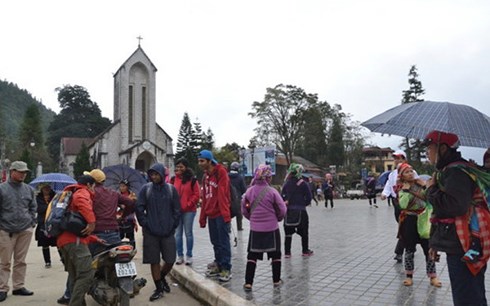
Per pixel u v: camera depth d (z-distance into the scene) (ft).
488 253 11.86
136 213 22.13
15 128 496.64
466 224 12.01
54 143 326.85
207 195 24.36
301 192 30.53
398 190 22.57
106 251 19.25
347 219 60.90
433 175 12.82
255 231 21.66
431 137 12.68
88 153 219.82
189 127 297.94
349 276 24.18
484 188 12.08
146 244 22.20
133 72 195.42
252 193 22.00
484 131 13.19
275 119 196.54
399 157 27.68
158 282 22.53
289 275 24.72
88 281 19.07
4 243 22.71
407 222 21.85
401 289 21.15
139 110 194.90
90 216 18.98
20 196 23.31
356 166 222.69
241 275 25.11
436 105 13.94
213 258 31.48
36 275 28.37
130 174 32.83
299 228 30.89
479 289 12.16
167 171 32.12
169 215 22.43
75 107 341.62
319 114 200.03
